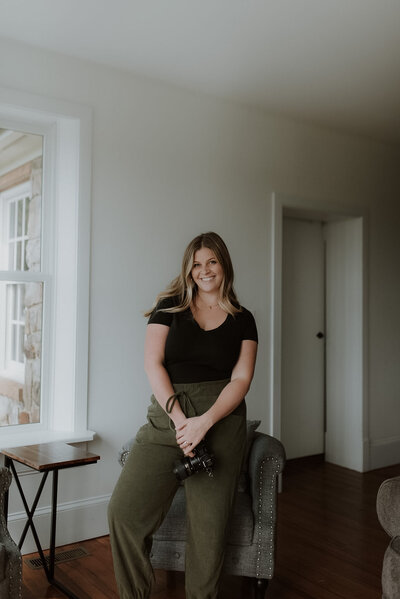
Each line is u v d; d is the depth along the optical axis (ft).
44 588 8.52
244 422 7.43
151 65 11.02
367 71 11.39
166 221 11.80
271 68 11.23
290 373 15.51
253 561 7.93
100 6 8.90
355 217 15.52
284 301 15.42
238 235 13.02
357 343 15.51
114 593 8.36
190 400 7.16
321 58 10.80
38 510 10.01
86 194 10.65
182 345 7.31
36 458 8.09
